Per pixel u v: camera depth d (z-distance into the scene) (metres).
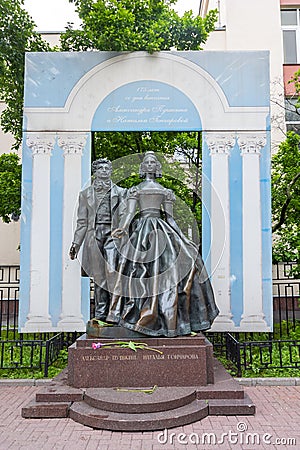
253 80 8.21
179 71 8.23
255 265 7.89
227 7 14.06
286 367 6.96
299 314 12.05
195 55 8.23
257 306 7.81
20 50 9.28
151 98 8.19
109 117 8.16
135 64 8.23
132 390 5.30
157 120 8.16
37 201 8.02
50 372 7.06
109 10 8.72
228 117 8.16
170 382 5.48
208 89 8.20
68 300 7.83
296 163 9.97
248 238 7.95
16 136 10.34
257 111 8.16
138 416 4.73
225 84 8.21
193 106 8.18
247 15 14.02
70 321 7.79
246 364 7.16
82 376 5.50
